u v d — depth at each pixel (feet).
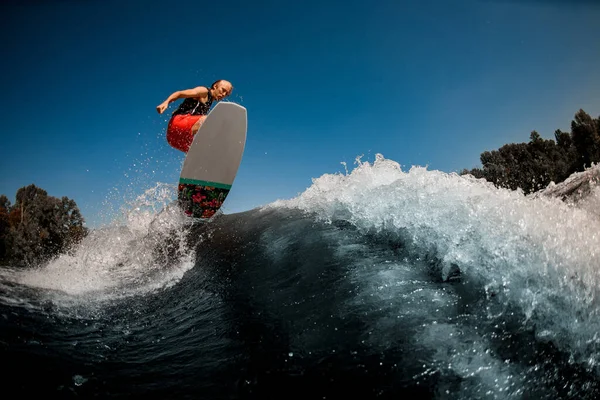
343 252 8.60
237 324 6.78
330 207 11.48
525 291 5.67
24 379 5.13
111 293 9.76
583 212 6.86
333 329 5.85
